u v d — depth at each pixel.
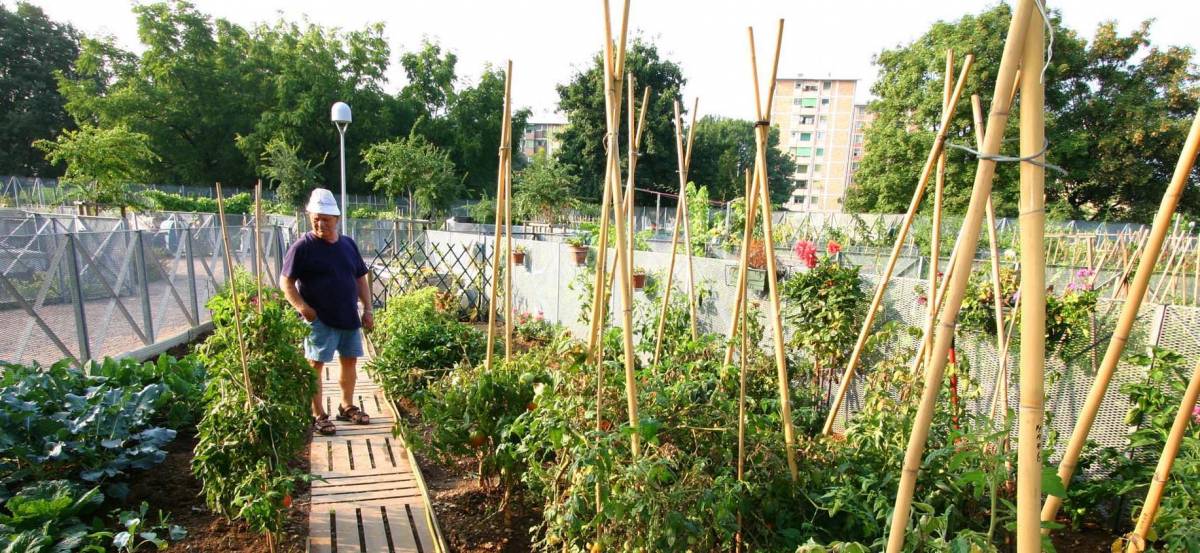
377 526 3.04
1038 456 1.29
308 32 33.22
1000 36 19.48
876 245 15.44
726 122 51.97
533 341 8.08
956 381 3.07
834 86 64.31
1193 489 2.22
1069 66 20.98
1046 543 1.58
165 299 7.06
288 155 24.83
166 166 32.31
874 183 24.33
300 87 32.66
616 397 2.40
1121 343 1.49
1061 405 3.34
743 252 2.07
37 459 3.02
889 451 2.46
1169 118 20.88
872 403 3.32
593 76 31.59
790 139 66.56
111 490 3.10
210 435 2.77
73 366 5.29
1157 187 21.80
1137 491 2.82
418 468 3.53
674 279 5.80
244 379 2.80
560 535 2.26
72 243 5.38
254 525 2.55
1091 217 23.64
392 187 20.23
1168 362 2.85
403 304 7.25
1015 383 3.41
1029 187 1.22
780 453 2.24
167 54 31.17
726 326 5.11
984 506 2.44
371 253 17.70
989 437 1.80
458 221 26.89
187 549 2.81
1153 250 1.41
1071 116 21.78
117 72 32.28
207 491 2.85
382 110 33.53
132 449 3.33
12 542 2.41
